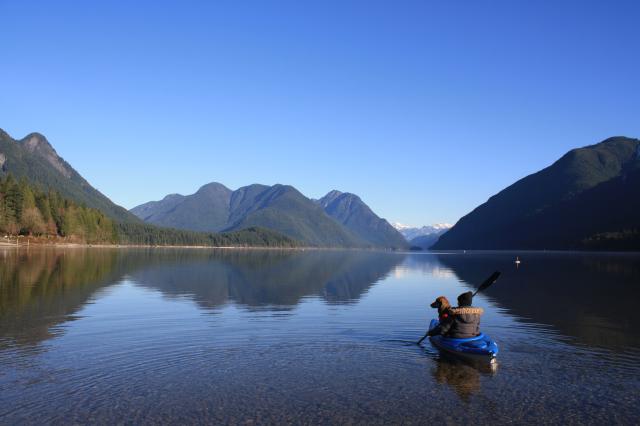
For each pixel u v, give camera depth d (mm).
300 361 13625
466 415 9961
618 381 12102
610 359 14109
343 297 28203
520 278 45500
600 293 31656
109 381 11648
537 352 14914
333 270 57719
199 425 9297
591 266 69500
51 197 150250
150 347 14961
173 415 9727
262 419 9625
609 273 53000
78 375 12047
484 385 11750
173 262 69125
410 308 23469
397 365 13359
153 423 9344
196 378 11977
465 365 13383
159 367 12844
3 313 20594
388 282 39875
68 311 21328
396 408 10289
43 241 135250
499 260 100125
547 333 17766
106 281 35375
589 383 11930
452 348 14484
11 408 9938
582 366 13359
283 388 11375
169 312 21453
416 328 18328
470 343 14352
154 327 18016
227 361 13531
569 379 12227
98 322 18859
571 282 40594
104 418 9523
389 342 16031
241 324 18828
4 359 13391
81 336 16344
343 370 12812
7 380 11586
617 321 20359
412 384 11789
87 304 23500
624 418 9875
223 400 10555
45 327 17766
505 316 21656
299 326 18562
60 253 88250
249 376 12211
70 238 147250
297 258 109250
